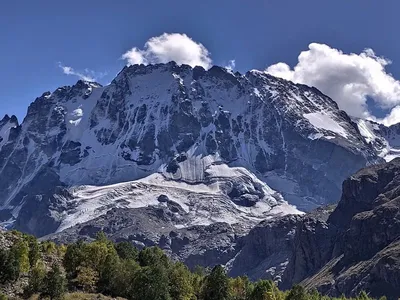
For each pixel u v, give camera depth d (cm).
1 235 16725
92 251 17288
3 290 14475
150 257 19875
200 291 18925
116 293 16725
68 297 15075
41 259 16862
